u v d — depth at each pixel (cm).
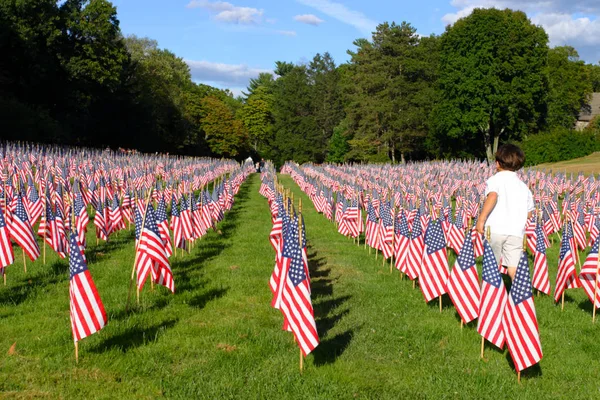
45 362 651
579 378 644
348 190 2650
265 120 11188
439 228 898
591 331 817
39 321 800
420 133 6956
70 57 5366
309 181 3406
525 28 5759
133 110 6544
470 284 782
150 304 896
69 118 5784
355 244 1573
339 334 776
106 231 1413
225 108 9494
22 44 4772
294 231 814
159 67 7925
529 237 1363
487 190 769
